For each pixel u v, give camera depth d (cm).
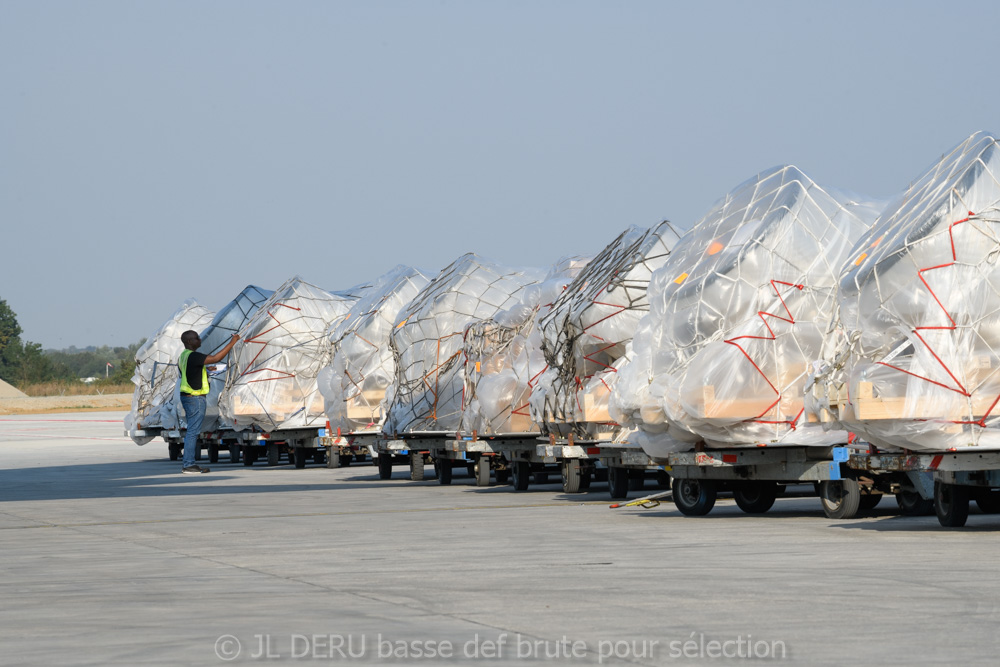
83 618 1518
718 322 2756
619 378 3028
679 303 2836
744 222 2891
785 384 2708
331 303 5556
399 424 4381
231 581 1827
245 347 5447
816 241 2806
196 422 4800
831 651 1224
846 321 2481
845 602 1503
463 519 2811
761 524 2559
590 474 3744
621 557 2014
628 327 3372
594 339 3397
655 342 2908
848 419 2378
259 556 2139
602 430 3466
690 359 2784
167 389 6675
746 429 2700
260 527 2686
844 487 2628
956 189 2386
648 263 3419
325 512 3072
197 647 1309
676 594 1602
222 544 2350
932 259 2341
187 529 2669
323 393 5106
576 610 1496
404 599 1612
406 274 5028
